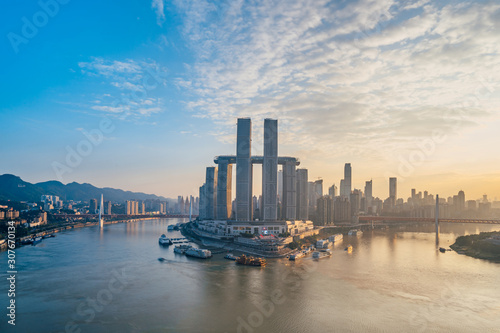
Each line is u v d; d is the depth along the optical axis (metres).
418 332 138.00
